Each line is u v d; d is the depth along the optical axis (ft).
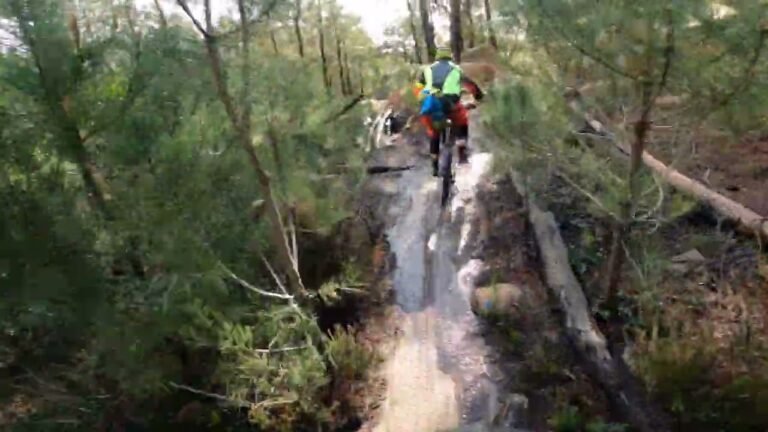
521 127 19.49
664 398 16.92
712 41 15.56
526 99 19.39
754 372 16.72
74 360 19.04
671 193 23.88
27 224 16.29
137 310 17.31
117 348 17.30
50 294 16.37
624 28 15.81
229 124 18.35
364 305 23.22
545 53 18.80
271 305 19.90
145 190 16.75
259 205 20.48
